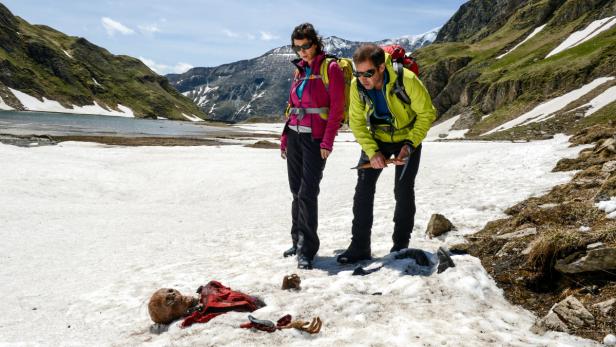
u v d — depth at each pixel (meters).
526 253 5.37
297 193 6.84
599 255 4.53
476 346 3.68
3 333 4.92
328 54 6.11
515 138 45.28
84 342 4.57
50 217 12.94
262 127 147.25
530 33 125.00
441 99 114.88
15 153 24.53
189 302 4.84
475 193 11.00
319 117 6.21
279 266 6.61
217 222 12.47
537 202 8.05
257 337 4.11
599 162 11.34
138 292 5.98
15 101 187.12
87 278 7.05
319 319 4.21
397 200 6.09
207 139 60.16
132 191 19.31
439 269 5.27
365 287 5.20
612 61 64.88
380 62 5.11
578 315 4.00
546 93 70.81
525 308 4.64
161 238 10.23
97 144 39.91
